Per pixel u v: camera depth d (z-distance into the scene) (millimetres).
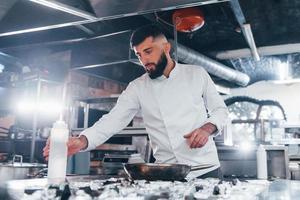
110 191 984
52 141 1445
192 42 5371
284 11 4230
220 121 1748
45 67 4543
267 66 6801
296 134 5980
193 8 3467
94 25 3803
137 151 3746
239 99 7887
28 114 4684
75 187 1090
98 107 4801
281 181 1604
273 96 7645
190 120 1900
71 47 4793
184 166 1414
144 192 1010
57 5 2127
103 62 4273
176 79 1959
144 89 1999
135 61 3920
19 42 4457
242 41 5316
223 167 3719
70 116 4180
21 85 4578
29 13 2424
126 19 4031
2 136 4883
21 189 1101
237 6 3395
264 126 6062
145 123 2049
